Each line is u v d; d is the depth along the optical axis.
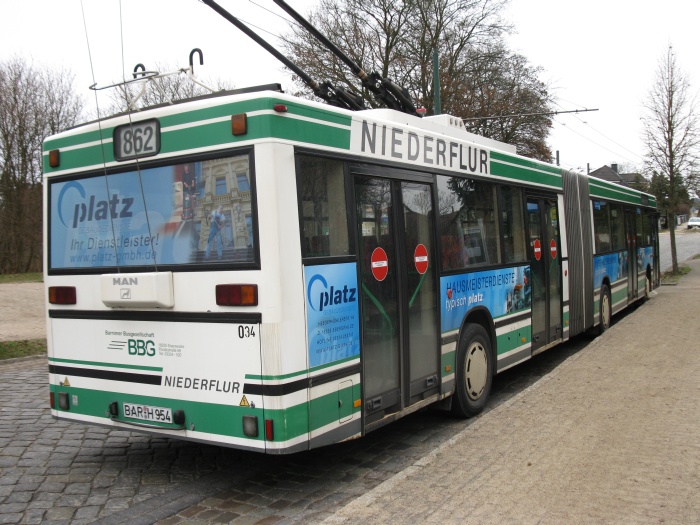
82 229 5.02
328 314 4.45
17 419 6.79
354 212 4.78
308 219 4.33
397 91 8.53
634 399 6.39
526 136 29.23
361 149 4.91
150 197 4.63
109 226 4.86
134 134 4.70
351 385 4.66
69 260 5.09
